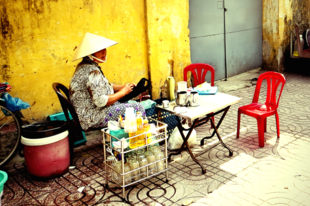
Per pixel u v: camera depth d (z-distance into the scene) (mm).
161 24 5426
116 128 3230
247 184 3281
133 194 3240
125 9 5023
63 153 3654
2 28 3977
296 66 8609
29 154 3516
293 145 4133
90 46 3578
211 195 3127
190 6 6641
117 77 5156
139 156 3283
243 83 7473
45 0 4227
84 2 4574
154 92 5574
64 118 4484
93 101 3623
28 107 4156
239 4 7754
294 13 8281
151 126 3398
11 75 4141
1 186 2838
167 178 3443
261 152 3996
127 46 5168
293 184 3229
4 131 4250
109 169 3496
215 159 3900
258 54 8664
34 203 3191
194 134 4258
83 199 3209
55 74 4484
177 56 5797
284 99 6125
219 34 7453
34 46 4242
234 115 5477
